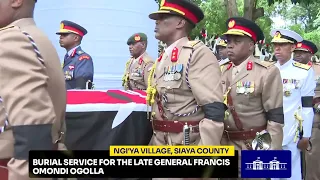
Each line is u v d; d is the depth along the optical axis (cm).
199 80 246
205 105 242
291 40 429
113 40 561
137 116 261
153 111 266
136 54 567
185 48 258
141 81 559
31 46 165
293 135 420
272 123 315
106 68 562
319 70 673
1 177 165
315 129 539
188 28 271
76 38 452
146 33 596
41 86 161
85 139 248
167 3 267
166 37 268
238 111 320
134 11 575
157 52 630
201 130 241
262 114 321
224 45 566
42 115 158
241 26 325
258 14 838
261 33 332
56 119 180
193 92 248
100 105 250
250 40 328
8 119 159
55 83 175
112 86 569
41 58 166
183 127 251
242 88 319
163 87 258
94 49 552
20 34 165
